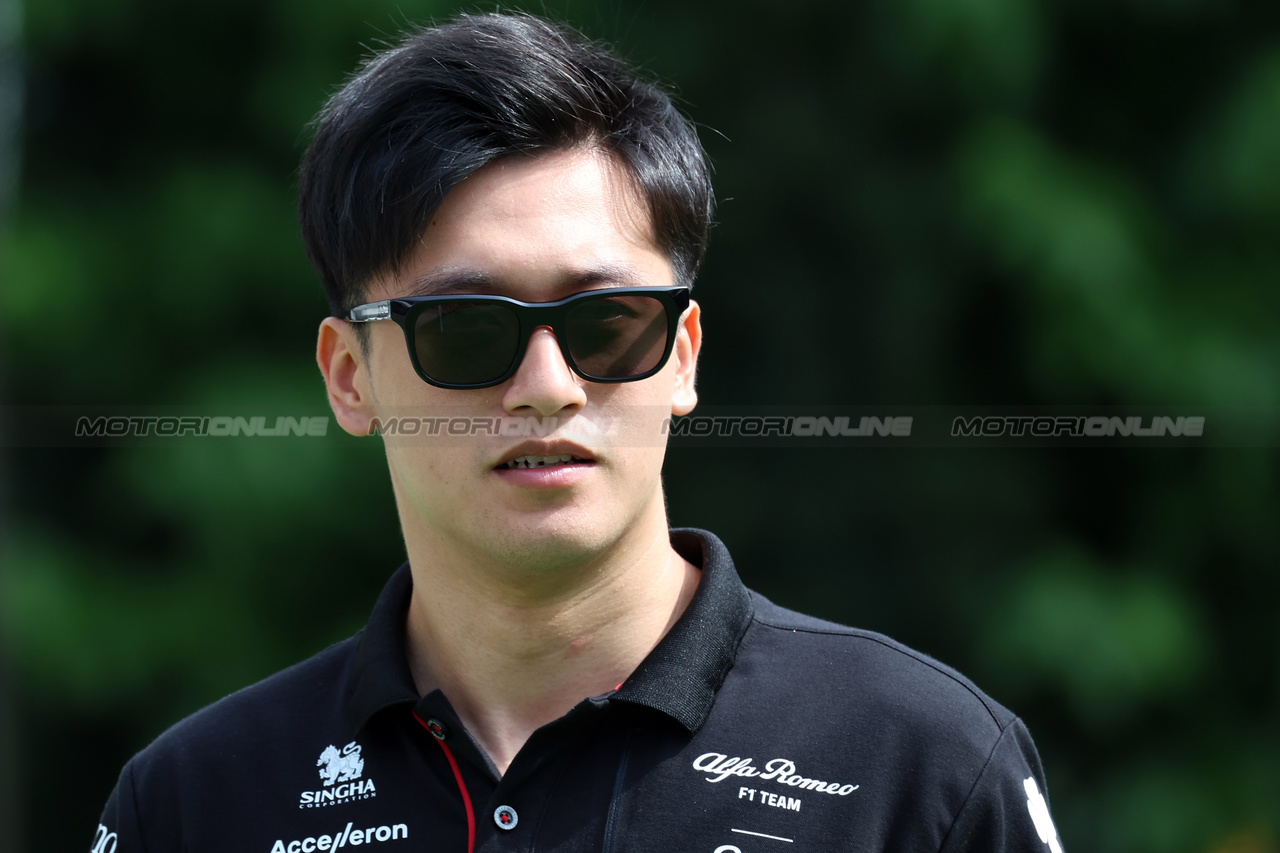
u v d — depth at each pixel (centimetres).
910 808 512
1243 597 2156
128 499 1988
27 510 2062
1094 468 2136
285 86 1869
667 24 2088
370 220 546
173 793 583
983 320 2091
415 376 532
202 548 1947
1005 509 2120
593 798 516
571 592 546
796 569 2198
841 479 2198
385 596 611
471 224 523
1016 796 525
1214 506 2067
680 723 525
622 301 526
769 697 543
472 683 569
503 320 517
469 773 532
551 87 529
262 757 575
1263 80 1958
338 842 538
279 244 1905
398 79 552
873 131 2128
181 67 1989
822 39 2138
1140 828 1955
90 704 1917
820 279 2216
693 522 2183
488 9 802
